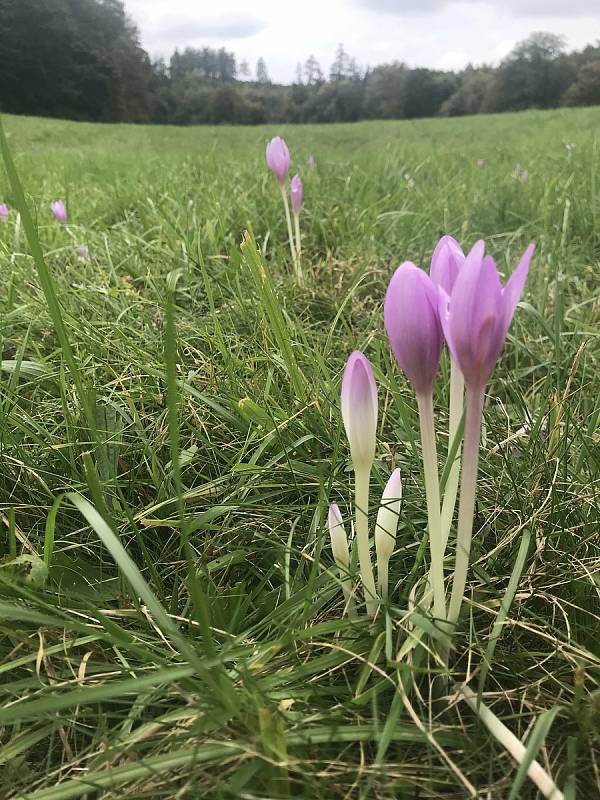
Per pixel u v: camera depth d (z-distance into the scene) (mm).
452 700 241
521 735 245
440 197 1130
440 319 214
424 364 220
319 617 305
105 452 387
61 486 399
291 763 203
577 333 553
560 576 307
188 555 208
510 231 995
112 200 1181
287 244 911
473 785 225
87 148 3377
